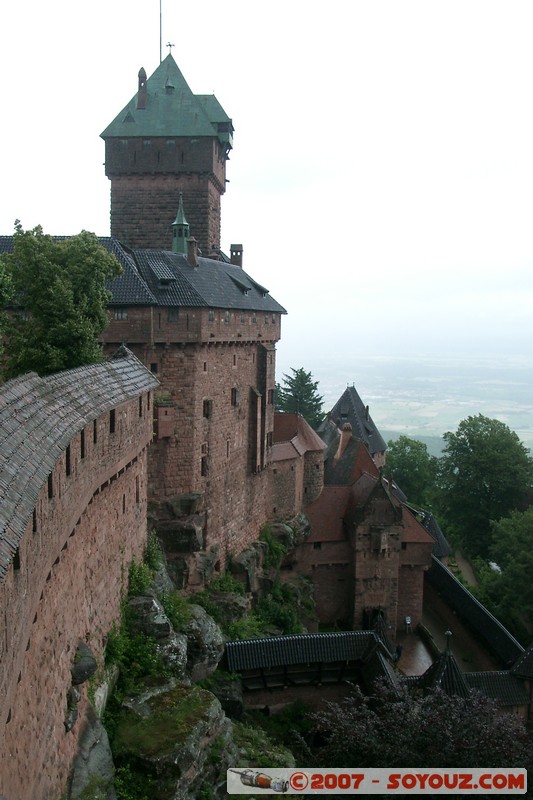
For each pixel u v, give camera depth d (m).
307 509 62.31
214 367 48.09
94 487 25.67
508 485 82.94
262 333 56.34
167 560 44.41
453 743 26.78
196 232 63.25
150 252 46.91
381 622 54.16
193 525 45.00
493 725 27.86
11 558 13.44
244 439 54.31
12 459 16.72
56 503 19.92
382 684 36.44
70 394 24.72
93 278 36.12
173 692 29.25
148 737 26.09
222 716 29.28
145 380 36.16
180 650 32.09
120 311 42.66
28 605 16.42
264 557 56.00
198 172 62.25
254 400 55.03
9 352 35.91
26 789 17.12
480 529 84.75
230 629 44.78
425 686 40.31
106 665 28.22
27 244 34.75
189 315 44.19
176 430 44.94
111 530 29.52
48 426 20.44
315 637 44.72
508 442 84.44
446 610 63.06
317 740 42.12
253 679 43.41
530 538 62.75
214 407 48.44
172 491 45.38
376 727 30.69
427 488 100.06
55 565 20.52
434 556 71.75
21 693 16.48
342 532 61.06
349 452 73.56
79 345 34.72
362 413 93.25
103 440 27.22
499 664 52.31
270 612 52.53
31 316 35.66
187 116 62.50
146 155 62.38
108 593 28.94
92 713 24.58
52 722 20.05
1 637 13.52
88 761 22.80
